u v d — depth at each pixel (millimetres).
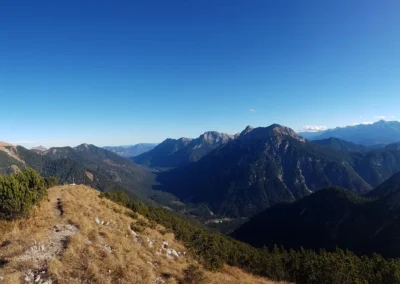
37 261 15586
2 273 13812
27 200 22609
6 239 18234
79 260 16812
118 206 43906
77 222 24000
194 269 22672
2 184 21766
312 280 40938
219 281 24328
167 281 19781
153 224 40281
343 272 40219
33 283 13547
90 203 35219
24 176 26875
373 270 46594
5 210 21266
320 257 47938
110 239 22672
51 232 20750
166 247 30672
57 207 28875
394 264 45031
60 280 14242
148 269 19438
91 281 15172
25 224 21141
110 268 17219
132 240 26250
